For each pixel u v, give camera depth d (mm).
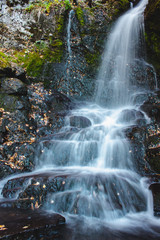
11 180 3711
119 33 9875
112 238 2455
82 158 4691
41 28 8984
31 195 3295
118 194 3318
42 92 7098
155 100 7453
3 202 3285
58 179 3492
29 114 5898
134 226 2816
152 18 9156
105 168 4434
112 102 8594
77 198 3188
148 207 3289
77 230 2607
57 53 8461
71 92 8078
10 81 6113
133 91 8750
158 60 9750
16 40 8445
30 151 4668
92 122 6605
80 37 9141
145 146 4559
